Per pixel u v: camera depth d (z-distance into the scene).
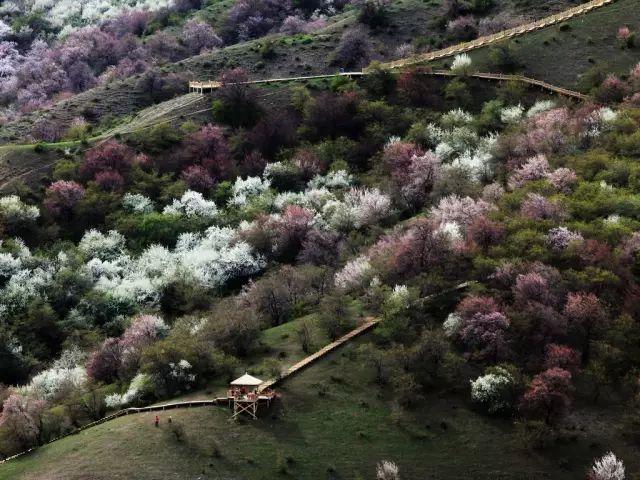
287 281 102.69
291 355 86.75
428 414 76.25
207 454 72.62
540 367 78.69
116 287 119.12
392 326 85.06
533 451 71.38
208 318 98.12
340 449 72.81
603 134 124.31
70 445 76.75
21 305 116.31
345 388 80.25
